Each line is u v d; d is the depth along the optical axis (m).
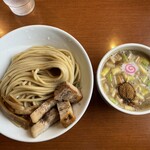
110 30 0.41
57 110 0.36
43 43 0.39
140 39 0.40
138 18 0.41
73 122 0.34
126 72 0.36
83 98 0.36
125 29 0.41
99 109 0.38
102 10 0.41
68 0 0.42
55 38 0.38
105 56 0.35
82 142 0.37
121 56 0.36
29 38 0.38
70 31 0.41
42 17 0.41
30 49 0.39
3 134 0.34
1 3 0.42
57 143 0.37
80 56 0.37
